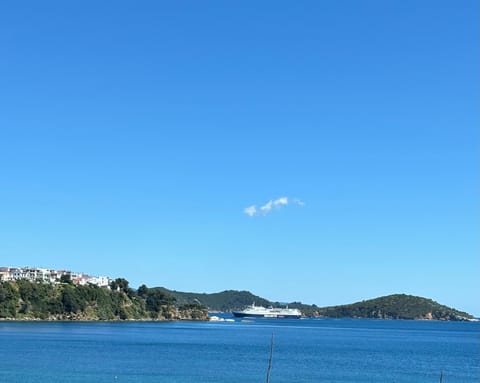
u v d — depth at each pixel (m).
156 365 150.62
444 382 133.62
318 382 127.62
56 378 119.31
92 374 127.81
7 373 125.38
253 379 128.00
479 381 136.38
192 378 126.75
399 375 144.88
